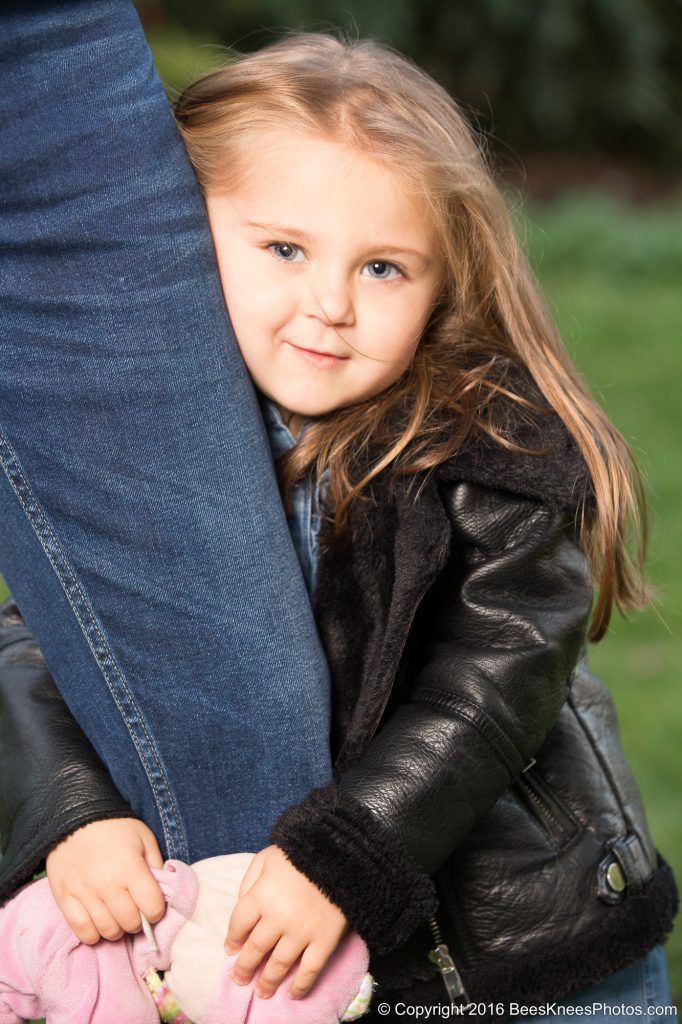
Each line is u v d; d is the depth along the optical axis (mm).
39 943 1783
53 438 1846
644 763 4273
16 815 1893
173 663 1853
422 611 1978
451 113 2141
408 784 1764
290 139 1907
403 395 2025
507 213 2184
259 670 1843
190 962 1754
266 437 1940
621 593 2178
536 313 2197
